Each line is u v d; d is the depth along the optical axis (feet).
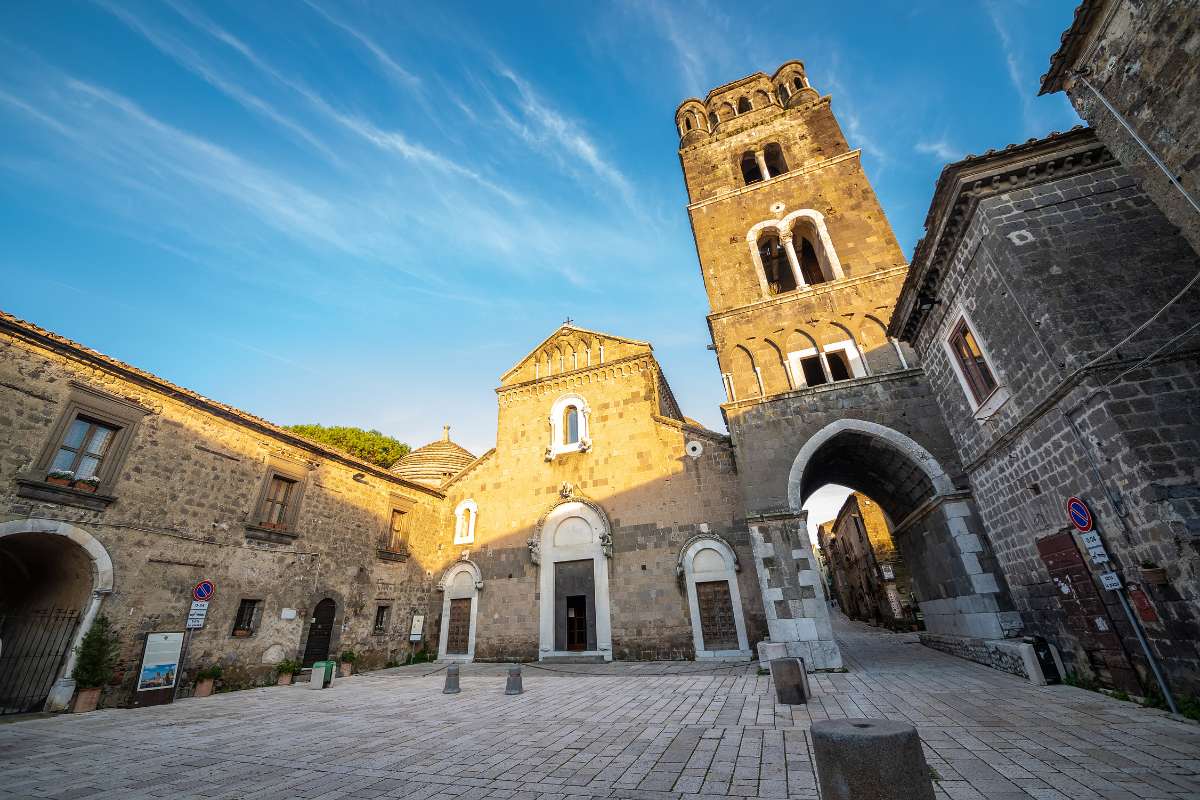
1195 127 21.25
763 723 27.12
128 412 44.29
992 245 32.63
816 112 73.31
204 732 30.22
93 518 40.73
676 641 58.85
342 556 62.13
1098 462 27.84
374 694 44.01
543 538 69.36
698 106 84.58
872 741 11.37
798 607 45.75
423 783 20.15
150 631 42.27
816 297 58.29
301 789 19.92
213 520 49.19
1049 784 16.94
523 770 21.25
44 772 22.70
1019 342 32.53
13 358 37.99
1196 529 23.48
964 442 44.42
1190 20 20.67
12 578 43.86
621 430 71.36
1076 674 32.68
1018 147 32.22
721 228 68.18
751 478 51.26
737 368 58.13
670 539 63.10
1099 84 25.16
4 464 36.63
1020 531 37.55
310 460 60.49
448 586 73.31
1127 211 30.45
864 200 63.26
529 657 64.39
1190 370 26.30
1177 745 19.80
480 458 78.84
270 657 51.75
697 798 17.42
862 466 59.77
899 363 52.70
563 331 82.64
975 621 43.96
